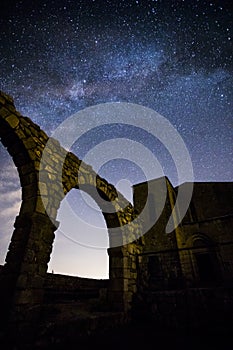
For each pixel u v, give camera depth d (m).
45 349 3.24
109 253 6.84
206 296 6.21
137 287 6.81
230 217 11.74
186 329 5.61
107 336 4.48
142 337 4.74
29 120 4.50
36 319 3.31
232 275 10.39
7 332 2.85
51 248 4.01
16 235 3.76
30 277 3.42
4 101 4.04
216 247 11.40
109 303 6.00
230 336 4.88
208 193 14.10
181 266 10.92
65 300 8.16
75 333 3.94
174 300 6.34
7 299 3.14
